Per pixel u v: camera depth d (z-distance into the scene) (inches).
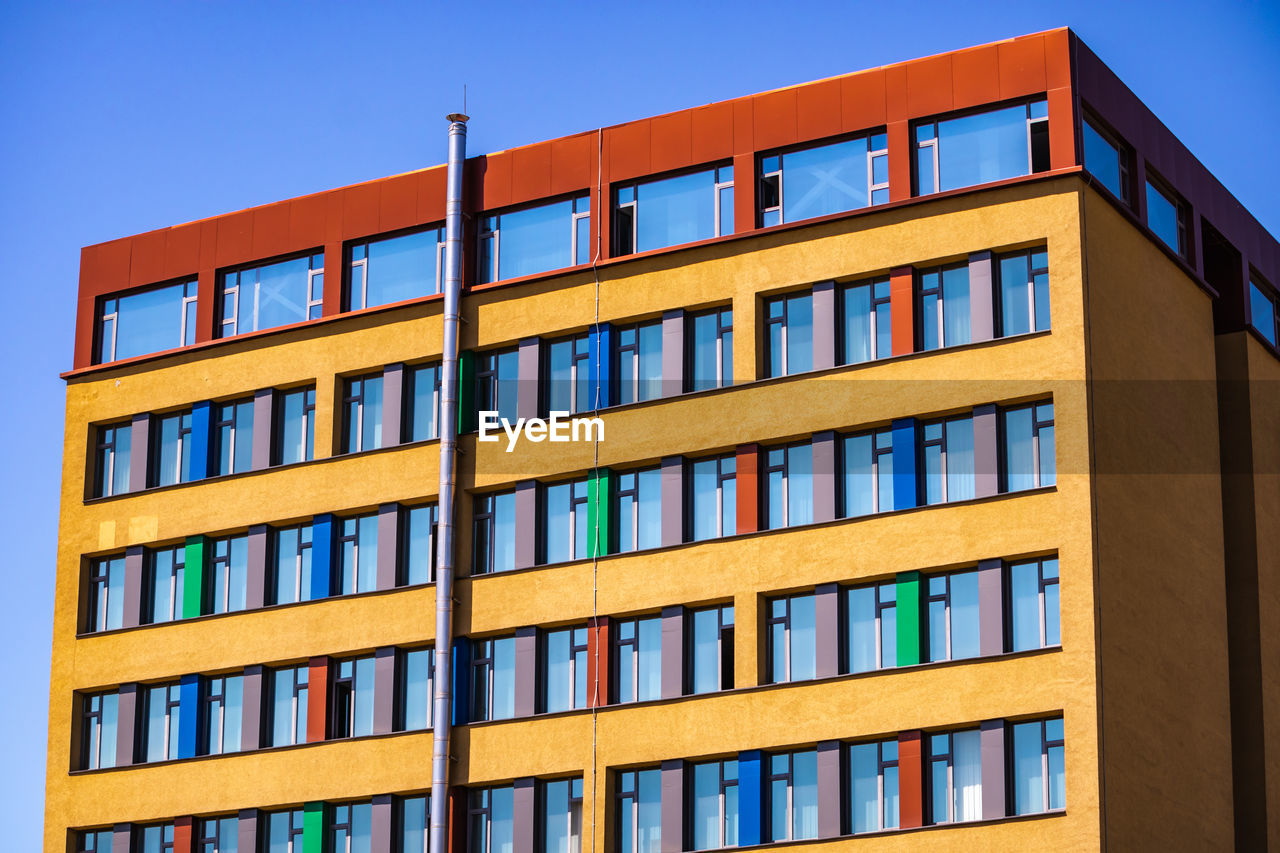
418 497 2659.9
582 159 2647.6
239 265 2842.0
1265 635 2618.1
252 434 2787.9
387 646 2635.3
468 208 2701.8
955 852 2271.2
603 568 2532.0
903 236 2449.6
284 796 2642.7
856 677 2363.4
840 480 2445.9
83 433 2893.7
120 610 2834.6
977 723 2305.6
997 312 2397.9
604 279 2605.8
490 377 2662.4
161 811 2714.1
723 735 2418.8
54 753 2802.7
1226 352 2704.2
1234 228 2731.3
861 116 2498.8
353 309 2758.4
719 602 2469.2
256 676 2701.8
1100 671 2262.6
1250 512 2642.7
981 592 2330.2
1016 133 2429.9
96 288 2923.2
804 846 2351.1
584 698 2522.1
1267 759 2571.4
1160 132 2588.6
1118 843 2239.2
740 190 2546.8
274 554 2748.5
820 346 2474.2
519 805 2512.3
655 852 2443.4
